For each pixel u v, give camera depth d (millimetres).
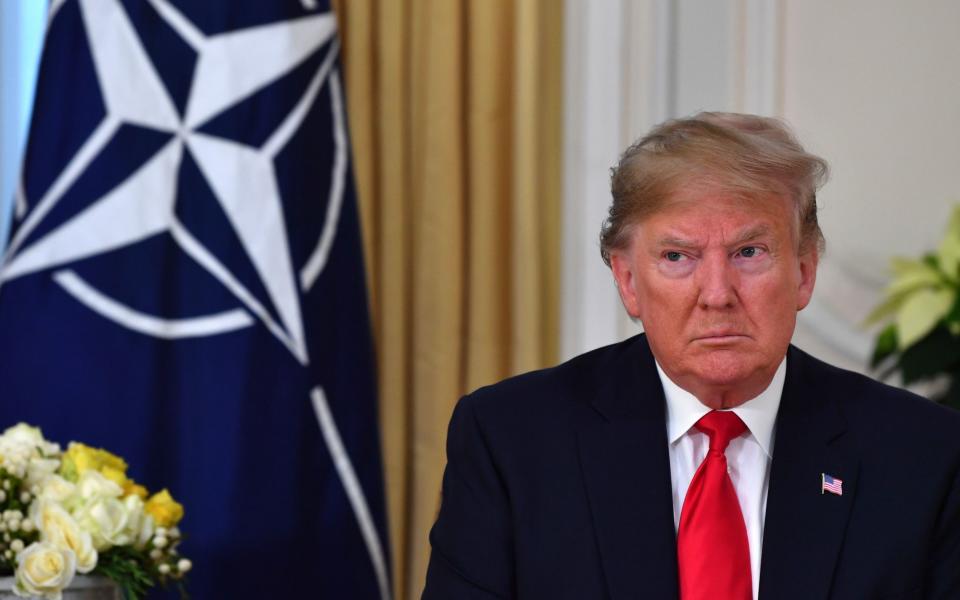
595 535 4844
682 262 4562
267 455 8398
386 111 10352
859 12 10969
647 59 10781
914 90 10969
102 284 8305
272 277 8531
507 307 10461
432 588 5094
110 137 8430
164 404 8320
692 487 4848
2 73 10531
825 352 10891
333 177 8891
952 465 4883
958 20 10969
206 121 8531
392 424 10297
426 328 10312
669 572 4719
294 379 8523
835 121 10938
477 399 5301
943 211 10898
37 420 8164
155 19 8594
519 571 4902
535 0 10383
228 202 8500
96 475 6211
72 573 5793
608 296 10656
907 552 4727
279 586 8344
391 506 10266
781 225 4520
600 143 10695
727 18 10914
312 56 8859
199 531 8250
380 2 10398
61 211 8359
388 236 10336
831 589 4668
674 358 4637
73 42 8531
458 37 10336
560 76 10727
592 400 5133
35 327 8250
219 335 8398
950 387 9203
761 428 4934
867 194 10922
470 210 10406
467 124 10438
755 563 4809
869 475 4855
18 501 6148
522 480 5004
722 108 10906
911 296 9188
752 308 4527
